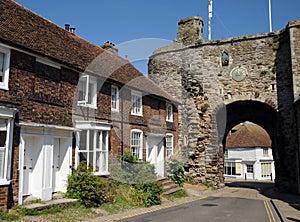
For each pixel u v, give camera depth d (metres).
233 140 43.59
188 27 22.92
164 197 13.94
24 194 9.73
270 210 11.81
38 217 8.21
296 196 17.34
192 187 19.59
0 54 9.15
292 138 19.30
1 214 7.88
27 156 9.96
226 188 23.05
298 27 18.70
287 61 19.94
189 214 10.15
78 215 8.88
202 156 21.02
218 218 9.50
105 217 9.05
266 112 23.92
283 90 19.91
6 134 8.74
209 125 21.19
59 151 11.22
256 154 40.59
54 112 10.72
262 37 20.86
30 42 10.48
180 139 20.66
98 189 10.47
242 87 21.03
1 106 8.48
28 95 9.73
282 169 19.66
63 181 10.89
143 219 8.96
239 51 21.39
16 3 12.16
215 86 21.53
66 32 14.59
